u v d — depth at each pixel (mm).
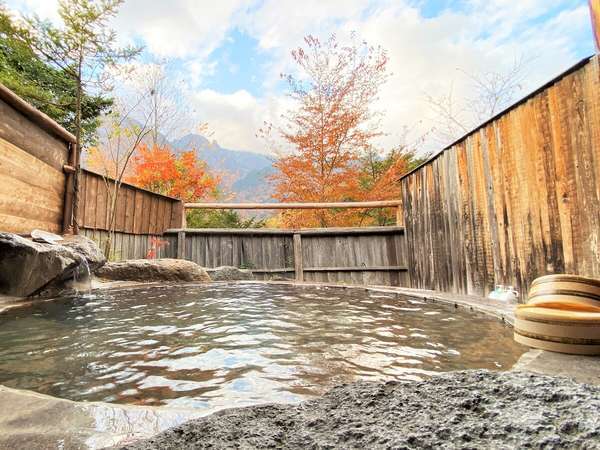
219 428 817
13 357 1704
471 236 3955
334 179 9258
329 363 1635
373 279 6555
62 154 4988
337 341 2025
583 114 2512
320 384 1376
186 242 6797
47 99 7305
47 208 4637
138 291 4121
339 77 9781
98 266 4465
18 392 1100
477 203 3842
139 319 2613
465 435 715
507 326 2354
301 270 6770
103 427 895
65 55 6113
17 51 6645
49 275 3357
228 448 725
